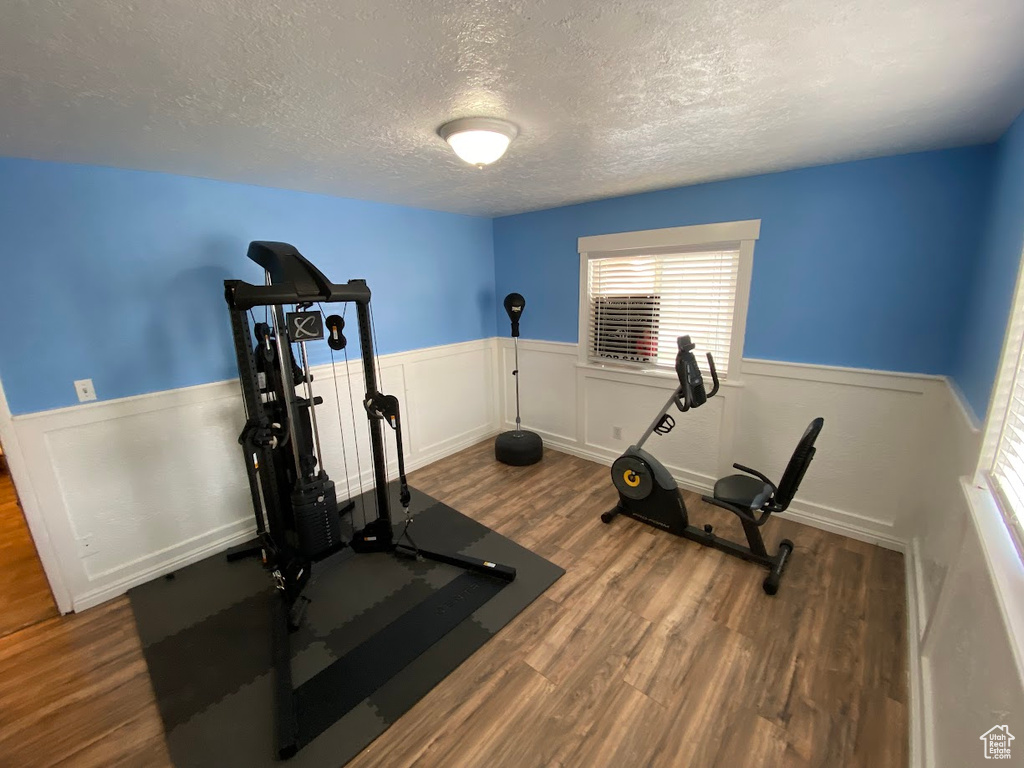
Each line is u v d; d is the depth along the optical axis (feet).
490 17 3.29
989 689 3.37
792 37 3.61
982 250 6.39
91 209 6.95
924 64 4.08
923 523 7.47
